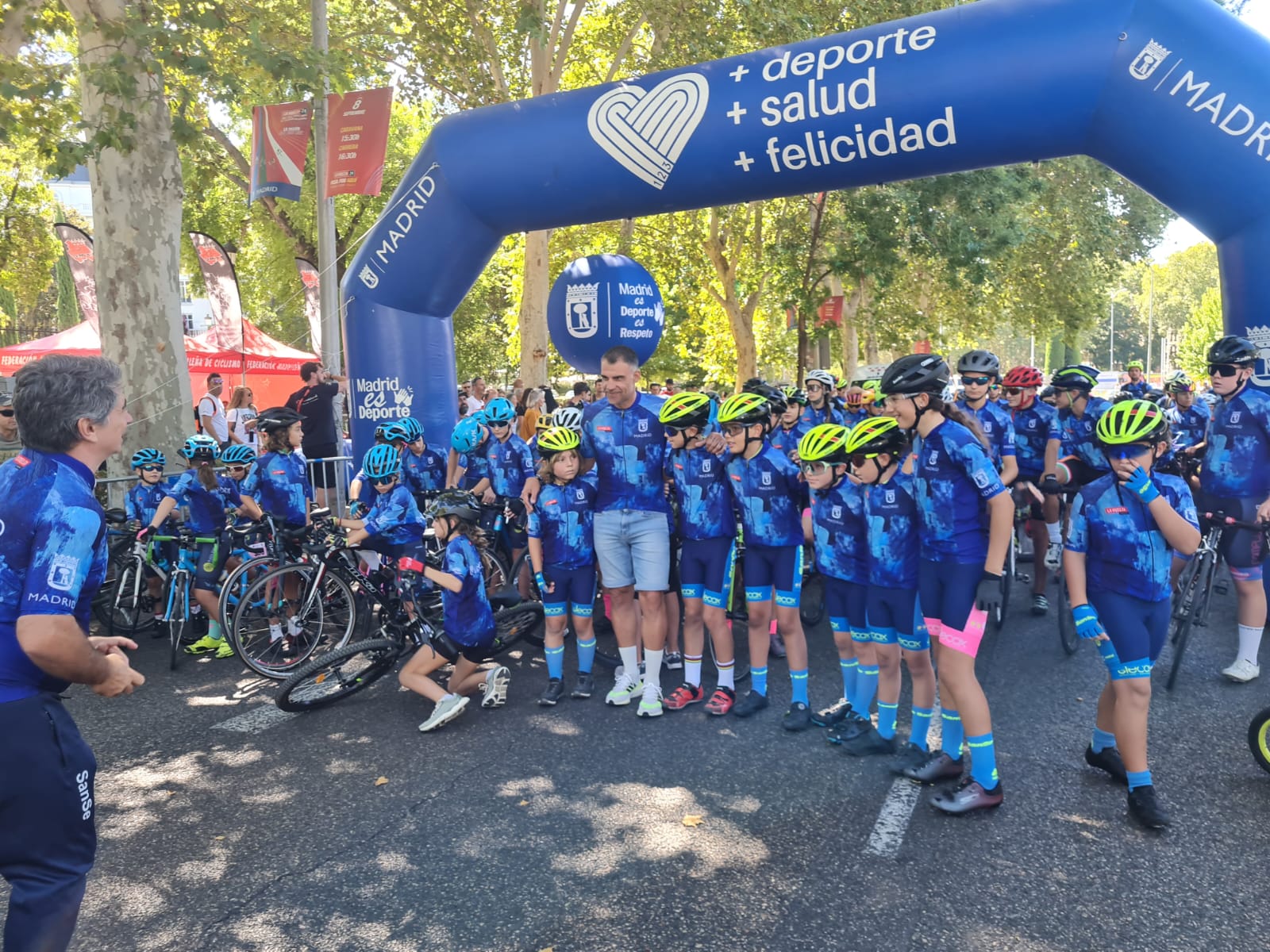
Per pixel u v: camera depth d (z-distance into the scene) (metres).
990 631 6.15
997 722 4.52
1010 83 5.58
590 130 6.73
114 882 3.26
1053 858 3.19
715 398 5.96
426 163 7.40
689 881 3.13
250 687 5.48
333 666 5.09
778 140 6.20
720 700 4.77
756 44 13.48
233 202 25.14
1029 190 15.12
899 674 4.28
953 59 5.68
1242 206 5.24
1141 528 3.34
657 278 22.19
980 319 28.67
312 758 4.36
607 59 18.23
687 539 4.78
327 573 5.78
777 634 6.29
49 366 2.11
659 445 4.86
